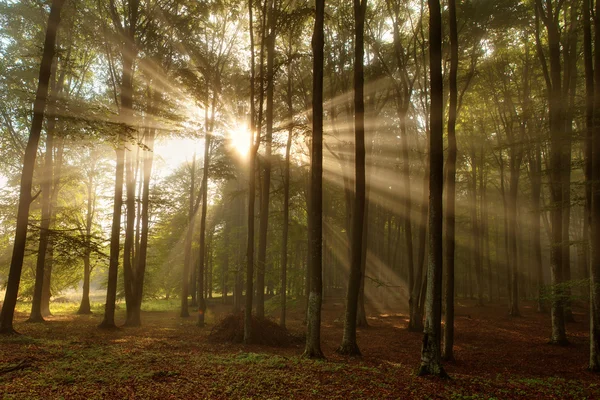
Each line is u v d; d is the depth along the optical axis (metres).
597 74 12.39
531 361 13.72
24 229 14.10
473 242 40.34
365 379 9.19
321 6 12.26
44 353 10.62
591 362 12.01
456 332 20.59
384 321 25.89
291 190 25.14
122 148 18.42
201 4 20.41
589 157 12.77
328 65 21.62
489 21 19.00
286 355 12.95
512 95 25.94
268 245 30.97
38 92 14.14
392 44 22.62
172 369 9.48
